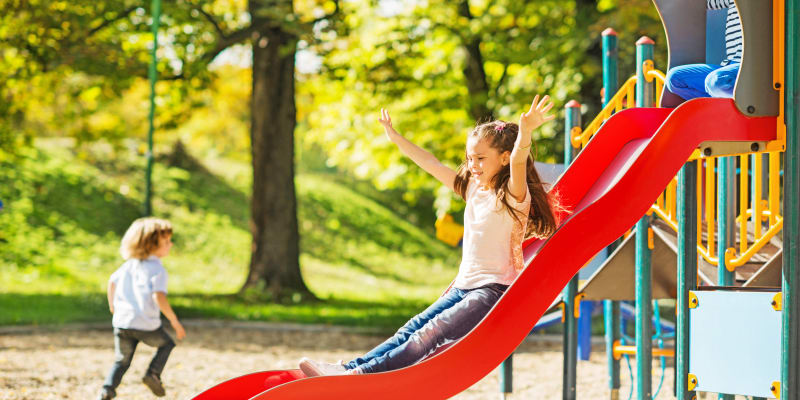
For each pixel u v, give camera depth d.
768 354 3.92
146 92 24.05
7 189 21.61
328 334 11.80
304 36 14.94
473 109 16.48
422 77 17.39
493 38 15.52
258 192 16.64
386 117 4.43
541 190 4.02
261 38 16.17
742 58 3.85
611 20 12.36
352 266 25.08
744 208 5.37
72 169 23.95
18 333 10.84
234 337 11.30
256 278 16.55
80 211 22.03
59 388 7.11
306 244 25.80
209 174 27.53
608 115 6.04
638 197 3.84
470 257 3.96
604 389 7.73
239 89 28.00
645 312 5.40
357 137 19.22
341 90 18.73
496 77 17.47
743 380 4.01
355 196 30.72
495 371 8.84
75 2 14.84
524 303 3.73
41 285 17.48
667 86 4.48
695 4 4.55
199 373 8.25
